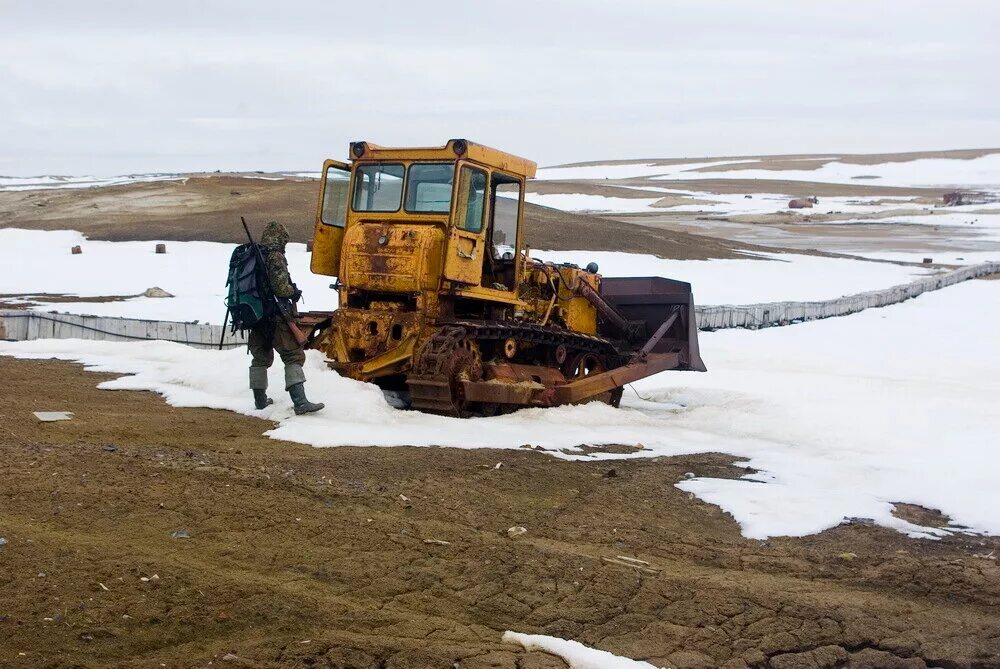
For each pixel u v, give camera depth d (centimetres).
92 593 490
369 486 742
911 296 3878
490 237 1259
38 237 5075
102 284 3450
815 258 5553
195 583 517
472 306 1255
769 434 1141
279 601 505
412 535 633
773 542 711
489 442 973
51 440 824
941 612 589
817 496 834
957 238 7762
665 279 1459
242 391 1145
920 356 2272
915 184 16075
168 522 610
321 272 1264
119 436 877
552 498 779
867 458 995
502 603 543
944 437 1093
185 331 1897
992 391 1598
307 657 449
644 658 494
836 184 16025
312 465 804
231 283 1038
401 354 1161
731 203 11788
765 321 2889
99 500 636
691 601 566
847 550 699
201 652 446
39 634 443
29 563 518
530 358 1302
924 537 739
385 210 1216
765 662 502
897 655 524
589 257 4859
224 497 669
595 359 1397
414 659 456
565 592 565
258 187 7281
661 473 895
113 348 1539
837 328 2881
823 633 538
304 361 1059
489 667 455
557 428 1095
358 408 1045
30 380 1211
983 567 664
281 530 617
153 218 5797
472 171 1194
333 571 560
